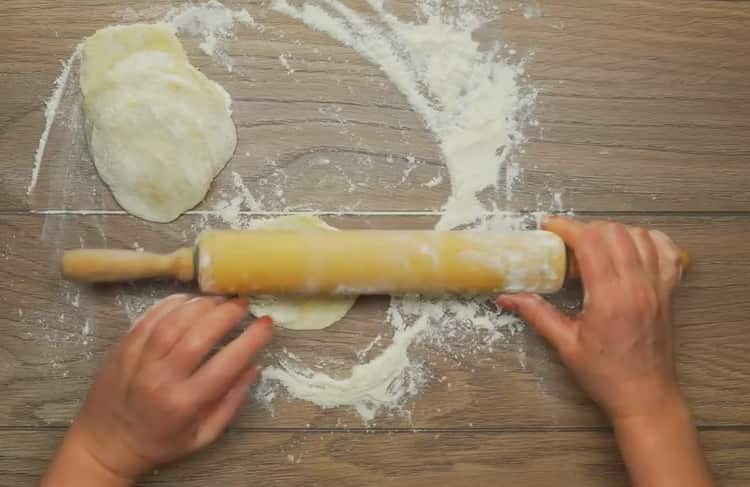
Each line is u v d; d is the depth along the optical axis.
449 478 0.86
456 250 0.81
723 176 0.91
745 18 0.92
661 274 0.84
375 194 0.89
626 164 0.91
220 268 0.79
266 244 0.80
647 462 0.80
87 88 0.86
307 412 0.86
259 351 0.86
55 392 0.85
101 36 0.87
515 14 0.91
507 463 0.86
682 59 0.92
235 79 0.88
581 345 0.82
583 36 0.91
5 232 0.86
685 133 0.91
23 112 0.87
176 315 0.79
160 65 0.86
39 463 0.84
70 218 0.86
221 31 0.89
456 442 0.86
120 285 0.86
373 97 0.89
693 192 0.91
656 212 0.90
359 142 0.89
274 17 0.89
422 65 0.90
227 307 0.81
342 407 0.86
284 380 0.86
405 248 0.81
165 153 0.85
